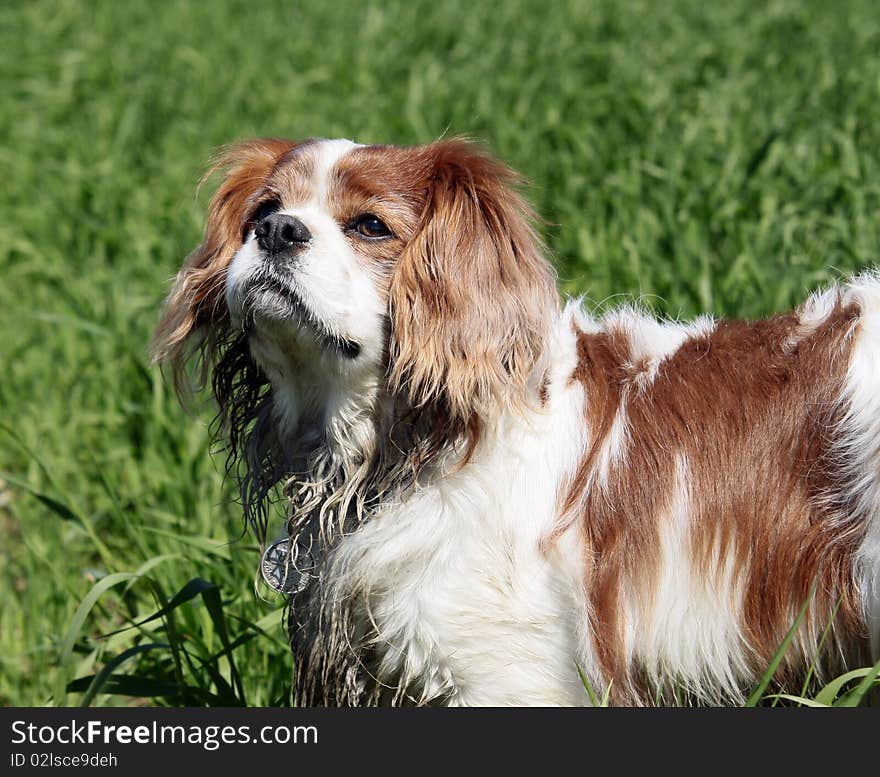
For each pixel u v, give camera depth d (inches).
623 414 241.3
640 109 589.9
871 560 227.5
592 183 506.0
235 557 310.3
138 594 333.1
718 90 616.1
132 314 460.1
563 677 234.1
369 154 249.6
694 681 241.3
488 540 232.4
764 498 233.9
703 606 236.7
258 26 964.0
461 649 233.0
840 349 234.7
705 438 237.0
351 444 247.1
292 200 250.2
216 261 265.1
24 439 410.3
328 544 251.0
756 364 241.9
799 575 232.7
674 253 413.4
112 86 823.7
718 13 863.1
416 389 238.2
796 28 783.7
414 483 236.8
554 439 237.9
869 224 403.2
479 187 240.4
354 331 237.1
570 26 837.2
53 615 335.9
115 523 369.1
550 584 232.8
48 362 456.8
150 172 651.5
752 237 412.5
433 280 236.5
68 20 1031.0
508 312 237.3
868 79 587.2
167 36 950.4
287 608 278.1
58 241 561.0
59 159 701.9
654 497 236.1
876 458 225.9
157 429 382.9
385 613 238.5
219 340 268.4
